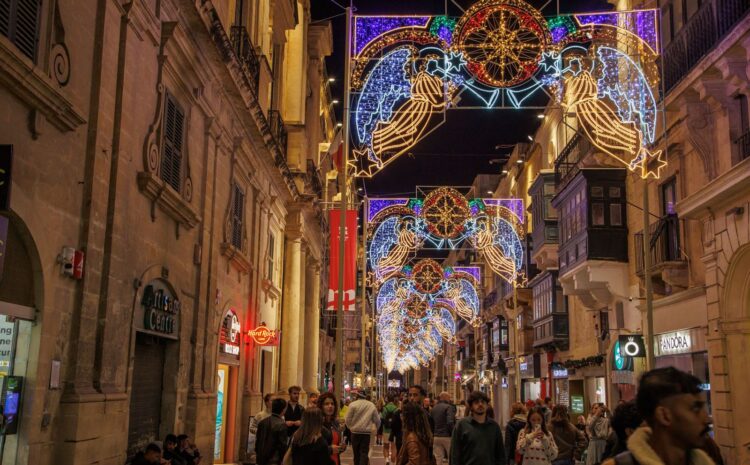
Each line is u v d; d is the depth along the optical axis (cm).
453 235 2989
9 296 718
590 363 2617
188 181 1274
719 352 1619
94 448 863
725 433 1588
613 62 1800
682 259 1861
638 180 2233
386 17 1454
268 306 2236
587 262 2311
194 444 1264
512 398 4456
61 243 802
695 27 1661
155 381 1199
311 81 3048
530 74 1384
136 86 1015
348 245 2262
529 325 4050
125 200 973
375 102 1515
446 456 1402
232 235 1639
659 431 253
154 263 1105
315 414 731
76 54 834
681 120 1784
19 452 729
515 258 3506
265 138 1850
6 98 683
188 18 1217
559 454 1092
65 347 818
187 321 1296
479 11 1374
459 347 7006
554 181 3109
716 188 1530
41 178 753
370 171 1569
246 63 1691
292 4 2353
